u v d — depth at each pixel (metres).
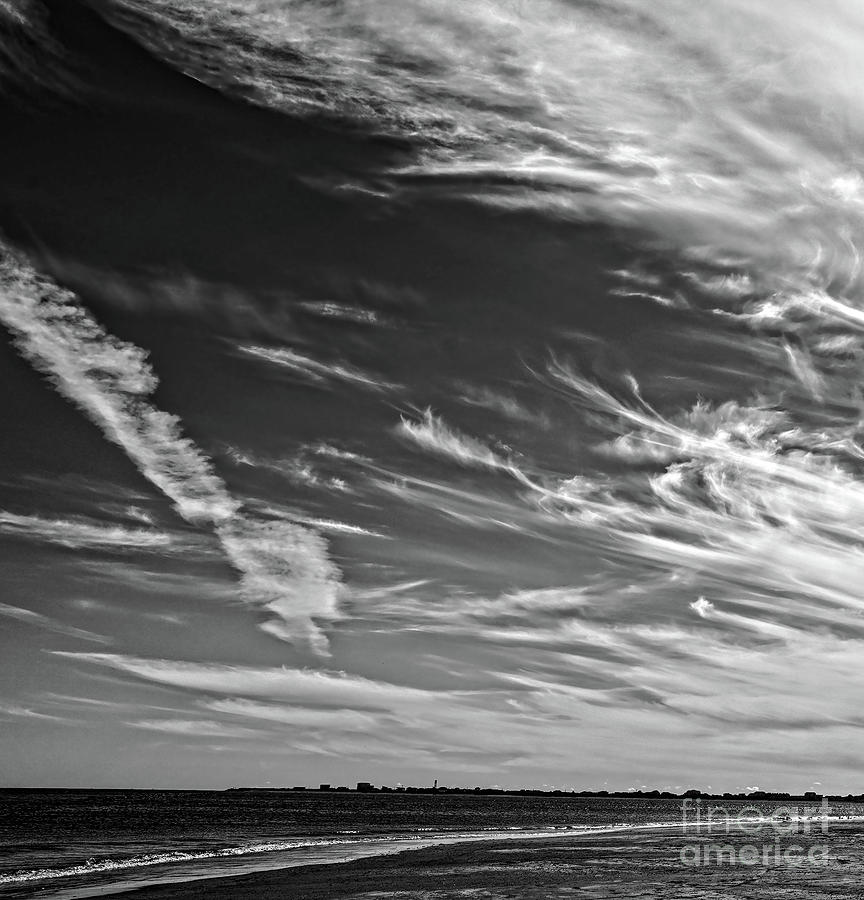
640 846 57.66
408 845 64.50
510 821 130.38
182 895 33.16
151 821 121.31
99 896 33.81
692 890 31.77
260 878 39.91
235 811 171.38
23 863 52.75
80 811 161.88
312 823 118.25
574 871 40.00
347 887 34.72
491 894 31.50
